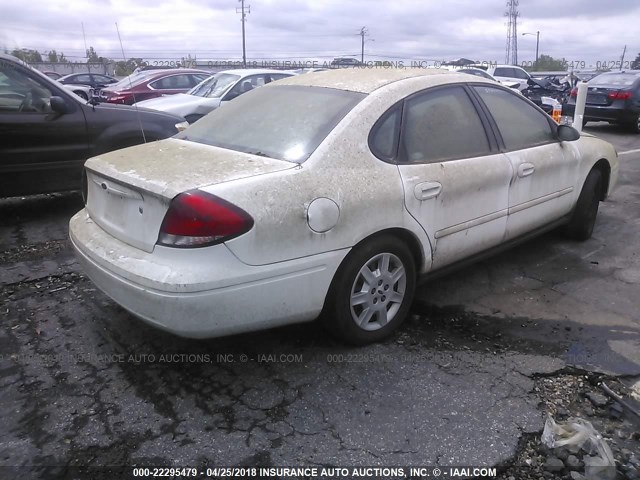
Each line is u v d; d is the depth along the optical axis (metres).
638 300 3.94
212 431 2.54
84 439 2.48
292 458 2.39
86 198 3.37
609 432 2.60
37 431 2.53
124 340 3.30
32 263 4.44
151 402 2.74
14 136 5.19
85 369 3.01
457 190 3.45
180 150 3.25
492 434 2.55
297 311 2.82
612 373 3.04
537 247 4.96
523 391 2.87
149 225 2.67
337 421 2.62
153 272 2.55
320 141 2.97
